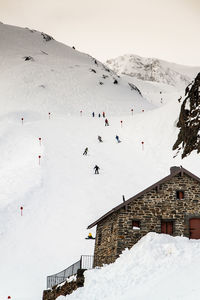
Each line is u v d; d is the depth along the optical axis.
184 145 63.53
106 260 30.44
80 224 45.16
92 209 48.41
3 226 44.16
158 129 73.62
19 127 77.56
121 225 29.73
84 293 25.48
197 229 30.17
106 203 50.09
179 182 31.20
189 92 72.75
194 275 22.45
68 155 64.81
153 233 28.59
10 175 56.94
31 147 67.56
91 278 26.61
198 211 30.55
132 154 66.25
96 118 87.69
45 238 42.56
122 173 58.78
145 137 72.25
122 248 29.17
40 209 48.25
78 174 58.19
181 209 30.56
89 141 72.06
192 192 31.00
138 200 30.48
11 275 36.09
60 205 49.25
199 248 25.84
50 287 33.06
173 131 70.75
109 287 24.84
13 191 52.00
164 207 30.56
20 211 47.38
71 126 80.19
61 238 42.56
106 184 55.19
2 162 63.34
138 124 78.62
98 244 32.84
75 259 38.62
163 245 26.92
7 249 40.34
